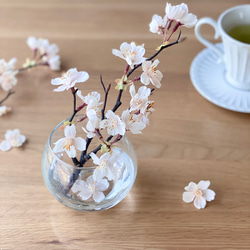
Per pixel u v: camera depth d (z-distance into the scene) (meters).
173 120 0.49
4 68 0.52
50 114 0.49
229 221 0.39
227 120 0.49
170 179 0.43
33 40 0.56
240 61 0.48
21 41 0.60
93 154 0.31
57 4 0.67
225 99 0.50
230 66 0.50
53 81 0.31
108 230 0.38
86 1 0.67
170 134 0.47
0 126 0.48
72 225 0.38
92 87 0.32
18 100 0.51
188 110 0.50
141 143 0.46
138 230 0.38
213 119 0.49
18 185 0.42
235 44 0.46
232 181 0.42
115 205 0.40
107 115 0.29
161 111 0.50
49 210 0.40
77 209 0.38
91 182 0.35
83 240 0.37
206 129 0.48
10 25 0.62
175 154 0.45
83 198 0.36
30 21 0.63
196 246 0.37
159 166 0.44
